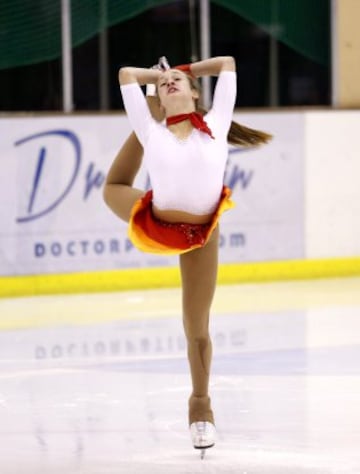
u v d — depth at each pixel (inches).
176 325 1029.2
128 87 567.5
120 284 1279.5
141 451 597.6
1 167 1227.9
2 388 768.3
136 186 1267.2
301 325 1018.7
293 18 1418.6
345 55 1434.5
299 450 592.7
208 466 564.7
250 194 1328.7
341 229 1373.0
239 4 1395.2
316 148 1358.3
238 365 833.5
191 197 564.4
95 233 1268.5
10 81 1306.6
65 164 1254.9
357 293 1234.6
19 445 614.5
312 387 755.4
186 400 722.8
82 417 680.4
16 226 1235.9
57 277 1254.9
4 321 1067.3
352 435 624.1
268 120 1336.1
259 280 1337.4
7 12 1294.3
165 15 1363.2
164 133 562.6
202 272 584.7
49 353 897.5
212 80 1371.8
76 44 1327.5
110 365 844.6
